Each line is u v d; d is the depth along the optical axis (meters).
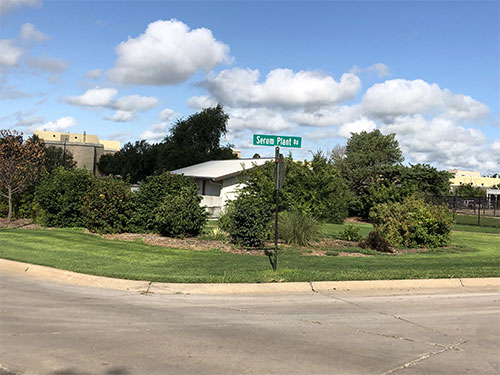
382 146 55.06
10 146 19.98
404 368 5.11
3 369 4.72
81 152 69.50
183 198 16.69
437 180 42.19
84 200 17.84
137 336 6.00
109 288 9.15
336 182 17.98
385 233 17.39
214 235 16.75
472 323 7.20
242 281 9.59
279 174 10.87
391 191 31.16
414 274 10.86
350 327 6.80
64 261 11.14
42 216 19.12
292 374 4.82
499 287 10.52
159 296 8.60
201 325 6.64
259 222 15.13
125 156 55.84
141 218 17.62
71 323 6.52
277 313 7.55
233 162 37.28
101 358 5.13
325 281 9.91
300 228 15.54
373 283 10.07
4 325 6.30
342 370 4.99
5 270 10.51
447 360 5.43
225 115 56.50
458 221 37.97
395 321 7.22
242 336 6.16
